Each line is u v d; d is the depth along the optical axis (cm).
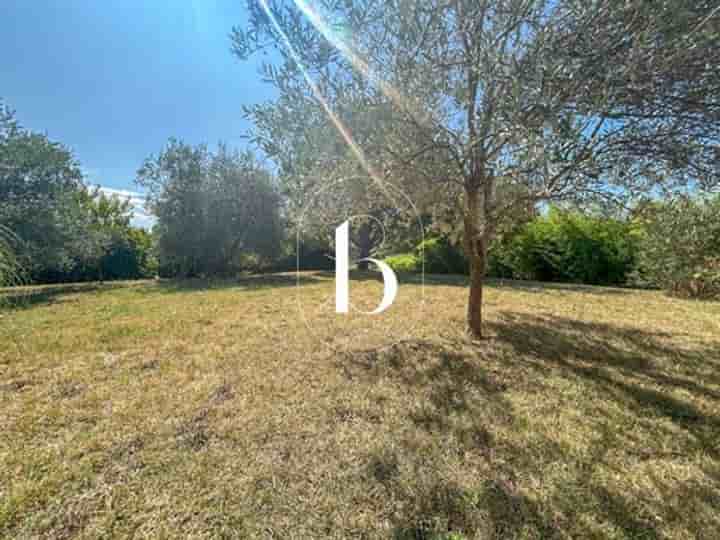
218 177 1195
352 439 193
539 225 948
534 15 191
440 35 221
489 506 145
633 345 360
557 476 162
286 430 202
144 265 1420
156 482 160
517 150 214
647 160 231
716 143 207
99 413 222
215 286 890
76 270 1244
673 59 159
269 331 414
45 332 416
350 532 134
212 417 217
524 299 626
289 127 248
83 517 140
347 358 321
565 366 301
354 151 252
